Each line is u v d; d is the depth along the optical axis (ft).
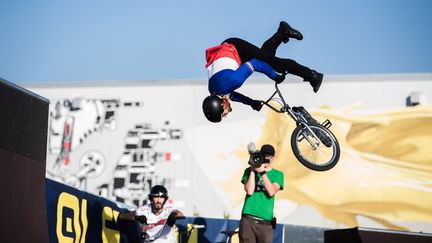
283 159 55.42
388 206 53.62
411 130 54.80
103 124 60.03
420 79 55.42
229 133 57.26
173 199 57.16
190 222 36.83
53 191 27.17
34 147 22.58
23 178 21.90
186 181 57.31
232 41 21.91
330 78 56.59
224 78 21.11
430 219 52.85
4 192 20.97
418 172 54.03
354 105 55.93
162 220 28.58
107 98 60.29
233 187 56.39
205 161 57.31
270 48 21.85
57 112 60.80
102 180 59.06
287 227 37.11
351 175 54.75
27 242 21.67
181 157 58.03
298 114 23.32
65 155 60.08
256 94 56.80
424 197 53.52
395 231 28.91
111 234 31.27
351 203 54.03
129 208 33.83
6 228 20.86
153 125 59.00
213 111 21.22
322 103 56.18
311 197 54.39
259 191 26.89
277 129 56.13
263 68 21.47
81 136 60.18
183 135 58.39
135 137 59.21
